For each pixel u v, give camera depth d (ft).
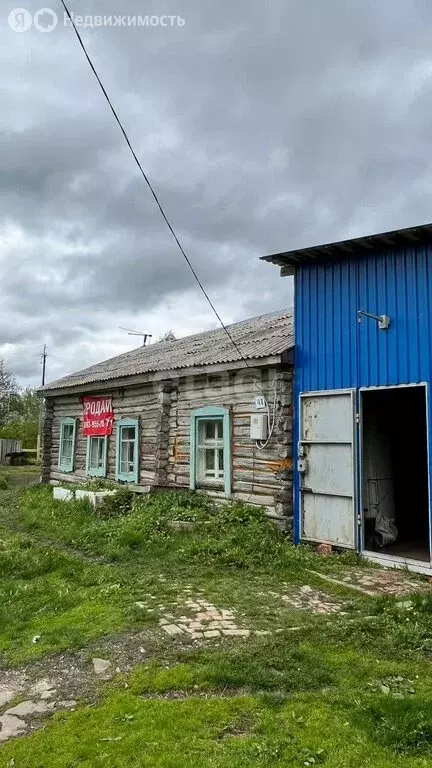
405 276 24.95
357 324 26.63
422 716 10.64
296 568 23.06
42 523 34.96
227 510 30.48
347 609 18.02
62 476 55.67
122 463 45.24
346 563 24.72
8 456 102.27
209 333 53.83
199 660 13.60
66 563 23.93
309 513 28.14
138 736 10.10
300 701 11.50
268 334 37.09
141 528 28.55
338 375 27.27
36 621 17.34
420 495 34.99
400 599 18.42
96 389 48.78
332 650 14.38
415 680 12.61
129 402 44.91
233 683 12.32
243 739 10.05
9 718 11.30
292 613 17.37
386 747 9.87
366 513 29.55
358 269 26.91
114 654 14.23
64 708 11.61
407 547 28.89
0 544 28.09
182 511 31.42
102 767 9.29
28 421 144.46
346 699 11.54
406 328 24.62
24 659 14.23
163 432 39.37
